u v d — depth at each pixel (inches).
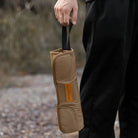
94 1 43.7
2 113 115.3
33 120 106.4
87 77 46.1
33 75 233.3
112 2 42.8
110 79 44.8
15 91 166.2
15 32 244.8
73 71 44.2
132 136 51.7
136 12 44.5
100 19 43.1
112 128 47.4
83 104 47.0
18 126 99.9
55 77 43.8
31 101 136.5
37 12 274.5
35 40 251.1
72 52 43.9
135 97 50.3
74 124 44.2
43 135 91.6
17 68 242.5
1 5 291.0
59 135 90.0
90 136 47.4
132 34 45.5
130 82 49.6
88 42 45.8
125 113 52.0
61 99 44.1
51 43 260.5
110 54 43.8
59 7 44.4
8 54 238.4
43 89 168.4
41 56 253.9
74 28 265.0
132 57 47.6
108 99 45.2
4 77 198.8
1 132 93.4
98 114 46.3
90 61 44.9
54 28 261.6
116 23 42.6
